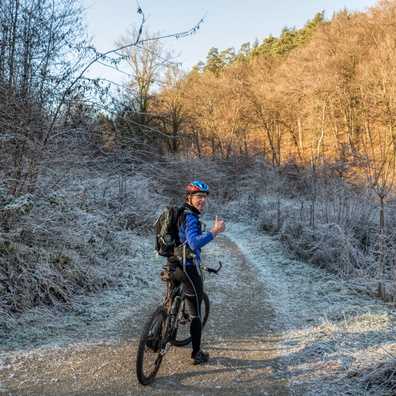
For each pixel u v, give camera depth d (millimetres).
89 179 8875
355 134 29938
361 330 4586
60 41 6344
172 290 3703
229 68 40281
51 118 6438
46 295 5340
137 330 4730
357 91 29641
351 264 7109
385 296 5758
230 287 6797
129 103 6984
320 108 34250
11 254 5328
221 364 3875
